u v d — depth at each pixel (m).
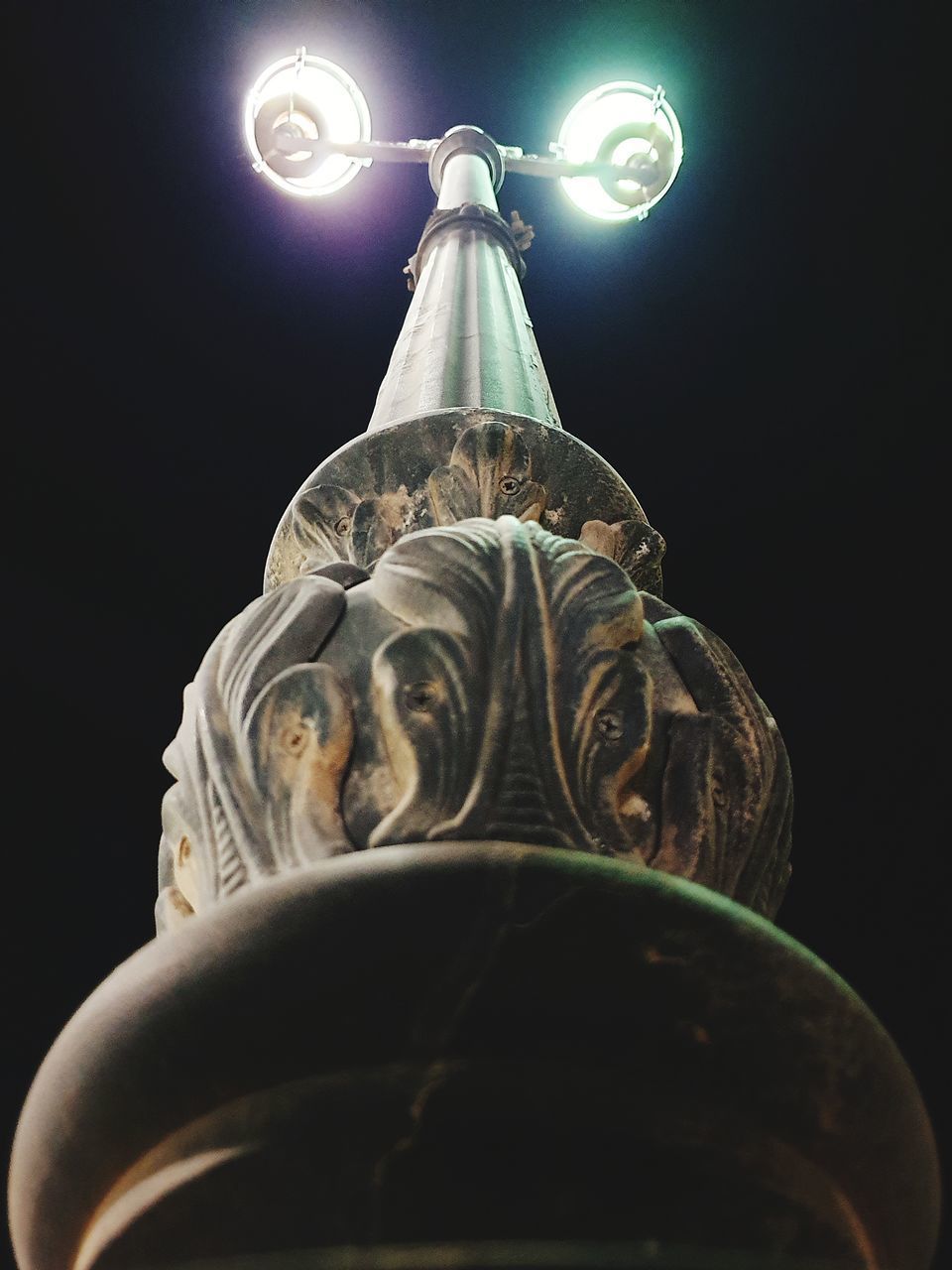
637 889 2.53
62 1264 2.68
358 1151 2.33
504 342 5.34
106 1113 2.50
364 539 4.13
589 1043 2.39
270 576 4.51
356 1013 2.39
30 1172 2.62
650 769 3.19
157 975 2.51
